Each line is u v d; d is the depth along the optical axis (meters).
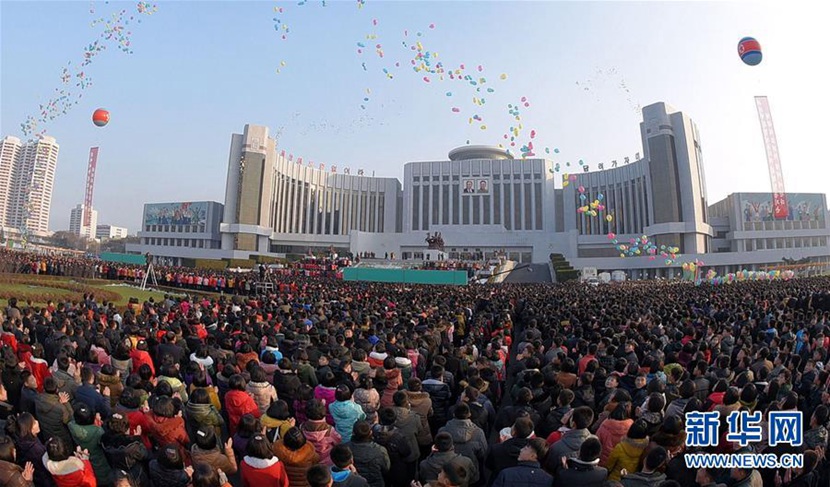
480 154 100.44
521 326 17.72
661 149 71.25
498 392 8.59
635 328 11.73
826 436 5.58
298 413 6.50
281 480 4.43
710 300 19.30
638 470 4.84
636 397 6.73
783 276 49.16
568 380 7.53
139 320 12.08
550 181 89.19
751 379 7.34
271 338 9.05
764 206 77.31
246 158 78.62
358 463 4.99
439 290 27.95
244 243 77.50
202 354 8.26
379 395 6.90
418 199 92.31
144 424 5.73
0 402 6.14
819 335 10.08
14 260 34.06
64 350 7.65
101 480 5.43
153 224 94.94
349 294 22.81
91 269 35.22
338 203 94.88
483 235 83.19
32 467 4.72
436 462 4.69
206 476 3.93
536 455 4.51
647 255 68.56
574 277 55.66
